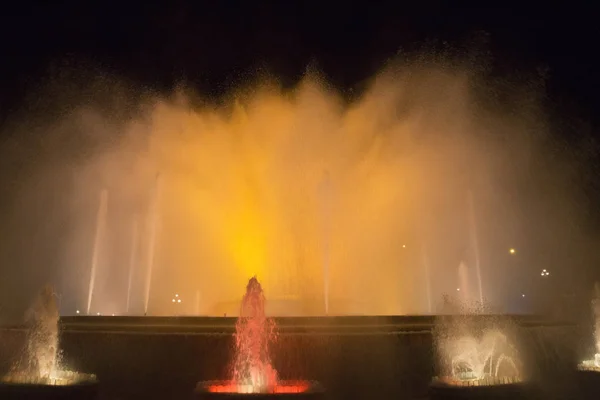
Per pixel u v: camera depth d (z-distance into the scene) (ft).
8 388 34.27
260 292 42.16
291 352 39.34
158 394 39.09
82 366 40.88
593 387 41.91
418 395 39.73
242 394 31.12
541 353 45.39
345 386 38.83
